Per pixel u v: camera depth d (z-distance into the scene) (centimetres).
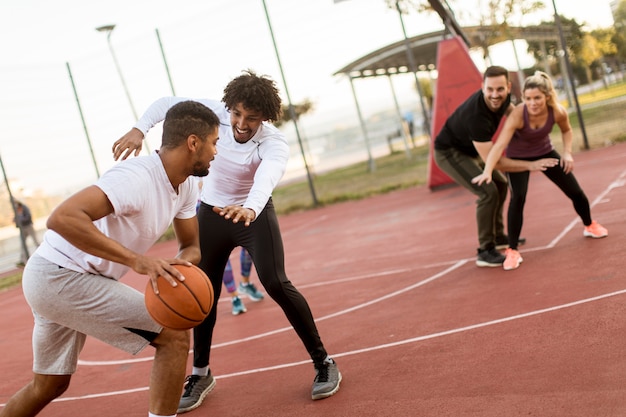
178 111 347
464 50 1289
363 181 2034
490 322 479
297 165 4081
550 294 511
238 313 707
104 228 341
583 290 500
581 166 1234
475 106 605
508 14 1956
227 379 490
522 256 659
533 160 631
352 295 681
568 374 357
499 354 411
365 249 949
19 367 666
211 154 353
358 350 489
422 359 436
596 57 2098
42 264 346
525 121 605
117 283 354
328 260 934
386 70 2378
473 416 332
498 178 671
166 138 347
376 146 4141
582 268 562
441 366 414
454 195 1279
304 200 1869
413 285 658
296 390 434
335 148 4325
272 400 425
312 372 463
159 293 328
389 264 797
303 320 416
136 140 420
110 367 600
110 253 323
